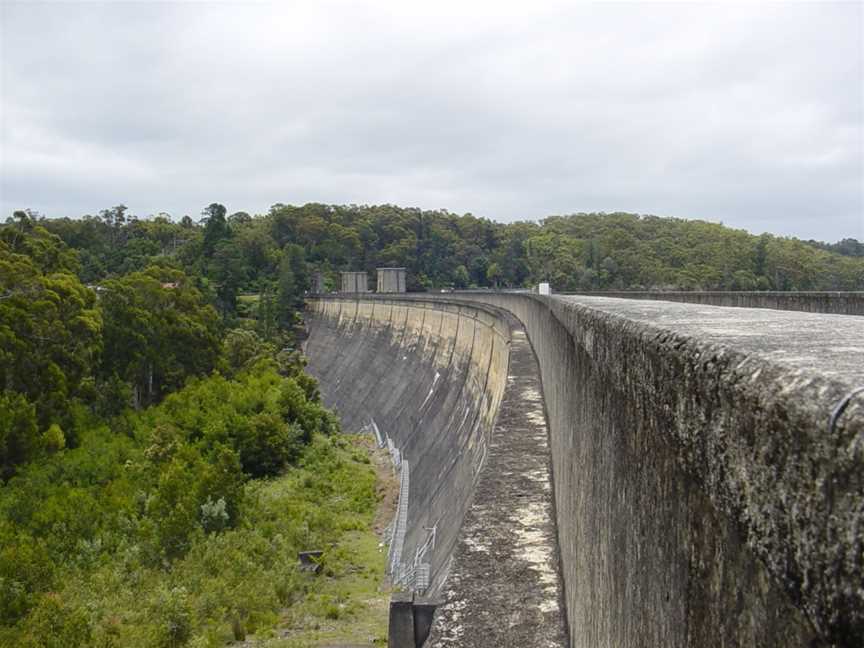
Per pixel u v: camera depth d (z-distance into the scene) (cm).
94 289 7031
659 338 249
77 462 4438
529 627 579
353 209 18138
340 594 3100
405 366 7031
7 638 2477
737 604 172
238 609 2858
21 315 4962
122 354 6138
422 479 4544
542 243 14888
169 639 2548
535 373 1766
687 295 2619
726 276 10019
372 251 16500
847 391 123
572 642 585
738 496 162
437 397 5491
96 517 3700
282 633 2703
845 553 112
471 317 5262
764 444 147
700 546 203
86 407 5491
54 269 7238
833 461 117
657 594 258
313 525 3934
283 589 3044
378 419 6731
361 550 3709
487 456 1027
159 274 7919
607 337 387
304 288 13675
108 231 14400
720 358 182
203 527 3638
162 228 15462
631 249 12588
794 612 139
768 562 144
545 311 1609
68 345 5384
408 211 18075
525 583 651
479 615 597
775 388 145
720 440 175
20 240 7150
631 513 315
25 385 4778
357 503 4447
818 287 9544
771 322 265
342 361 9456
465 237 17138
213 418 5394
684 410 209
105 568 3153
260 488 4578
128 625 2634
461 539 743
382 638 2630
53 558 3269
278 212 17138
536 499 848
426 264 16300
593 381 476
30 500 3747
